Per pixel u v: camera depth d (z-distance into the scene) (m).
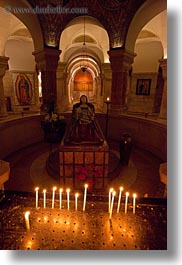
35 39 8.14
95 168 4.84
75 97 32.12
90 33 12.81
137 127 8.16
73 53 16.20
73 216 1.99
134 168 6.18
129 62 8.53
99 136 5.03
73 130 4.96
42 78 8.48
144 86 14.72
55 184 5.12
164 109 7.95
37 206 2.12
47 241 1.66
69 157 4.72
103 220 1.93
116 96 8.80
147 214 2.02
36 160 6.70
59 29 7.89
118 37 7.87
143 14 7.58
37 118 8.55
